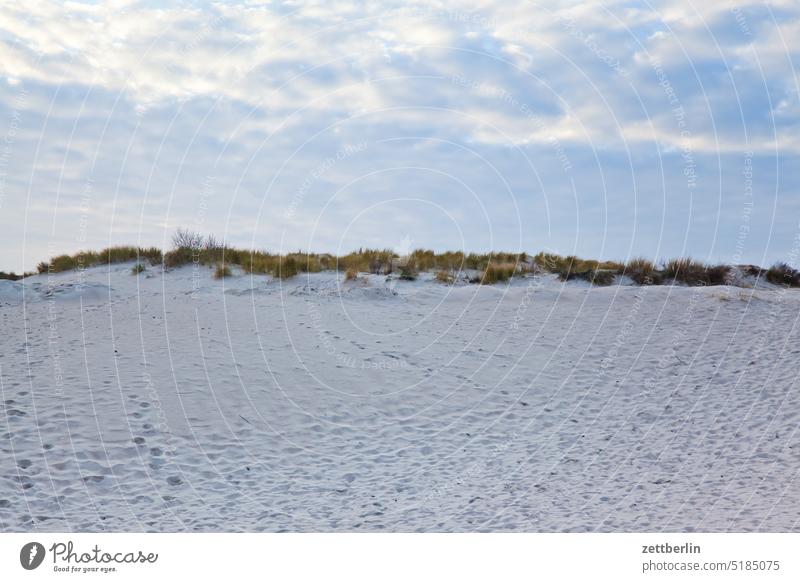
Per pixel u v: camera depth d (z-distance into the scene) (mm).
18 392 11359
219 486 8961
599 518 7980
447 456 10164
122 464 9320
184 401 11305
